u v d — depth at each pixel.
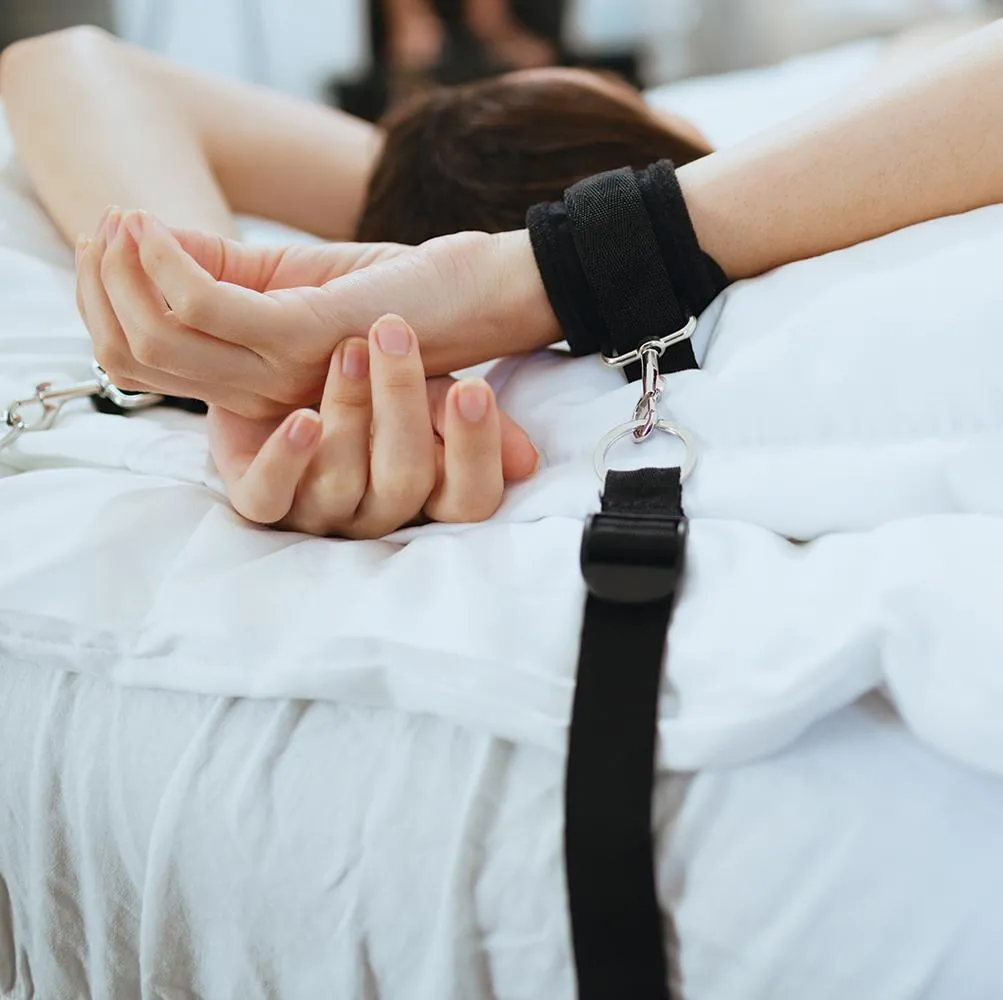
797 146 0.43
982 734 0.29
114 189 0.59
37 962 0.43
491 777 0.34
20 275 0.59
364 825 0.36
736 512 0.39
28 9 1.78
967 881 0.30
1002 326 0.37
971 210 0.43
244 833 0.37
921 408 0.38
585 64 1.86
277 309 0.39
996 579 0.31
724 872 0.32
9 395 0.53
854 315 0.39
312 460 0.40
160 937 0.39
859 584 0.33
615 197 0.43
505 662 0.34
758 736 0.31
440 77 1.82
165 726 0.39
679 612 0.34
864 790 0.31
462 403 0.38
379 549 0.42
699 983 0.33
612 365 0.44
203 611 0.39
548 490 0.41
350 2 2.03
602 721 0.32
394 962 0.36
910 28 1.89
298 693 0.37
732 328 0.43
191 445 0.49
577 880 0.32
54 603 0.40
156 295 0.38
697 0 1.99
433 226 0.57
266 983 0.38
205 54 2.01
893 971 0.31
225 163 0.73
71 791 0.40
